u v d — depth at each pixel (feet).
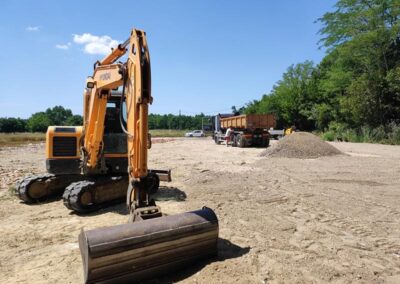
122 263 12.28
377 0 111.14
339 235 18.48
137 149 15.43
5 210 24.70
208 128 200.75
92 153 24.29
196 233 13.89
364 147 80.84
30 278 13.89
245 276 13.14
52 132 27.04
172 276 13.52
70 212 23.94
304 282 13.00
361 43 111.24
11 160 60.39
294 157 56.85
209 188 30.73
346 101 111.55
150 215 14.47
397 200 26.16
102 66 21.49
